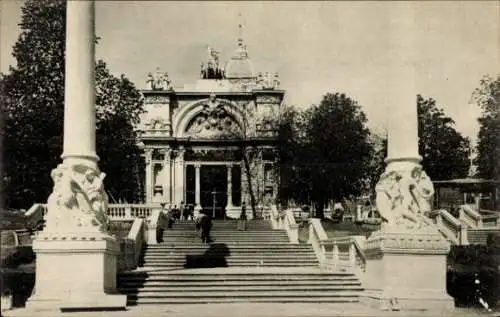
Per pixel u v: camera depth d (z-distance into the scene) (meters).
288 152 58.81
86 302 19.11
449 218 32.22
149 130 63.19
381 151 53.44
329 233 39.72
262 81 63.84
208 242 33.78
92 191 20.47
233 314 18.34
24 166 34.38
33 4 36.66
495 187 37.09
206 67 65.81
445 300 19.88
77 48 21.02
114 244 20.77
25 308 19.09
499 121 37.72
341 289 22.97
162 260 30.20
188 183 66.00
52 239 19.62
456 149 43.41
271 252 31.69
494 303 20.69
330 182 52.62
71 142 20.78
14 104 35.59
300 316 17.88
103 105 41.62
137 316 17.84
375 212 50.75
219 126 64.19
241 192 62.78
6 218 29.59
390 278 20.25
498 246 25.25
